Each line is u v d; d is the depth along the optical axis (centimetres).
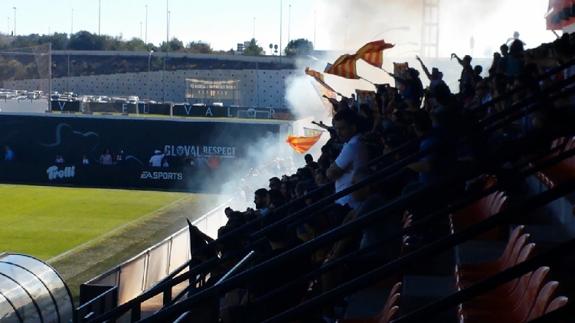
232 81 11306
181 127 4181
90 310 1337
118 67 12762
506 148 563
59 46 15050
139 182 4209
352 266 930
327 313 976
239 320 975
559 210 1019
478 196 609
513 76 1420
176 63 12494
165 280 853
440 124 970
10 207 4078
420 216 981
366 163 1019
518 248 727
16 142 4238
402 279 965
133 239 3328
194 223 2730
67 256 2970
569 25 2627
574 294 775
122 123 4203
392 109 1552
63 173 4234
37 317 1439
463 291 438
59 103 6291
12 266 1492
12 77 7044
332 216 1032
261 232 806
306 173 1544
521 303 648
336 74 1939
